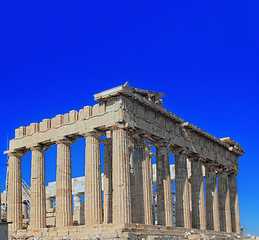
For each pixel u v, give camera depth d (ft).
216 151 240.53
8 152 201.67
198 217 212.23
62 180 180.65
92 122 174.19
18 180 200.03
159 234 166.71
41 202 189.47
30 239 169.58
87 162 172.76
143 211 171.01
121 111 165.99
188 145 208.95
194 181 216.74
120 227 152.25
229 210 246.68
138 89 176.65
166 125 193.88
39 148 193.67
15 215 194.59
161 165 188.75
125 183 160.76
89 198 168.86
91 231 157.79
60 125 185.26
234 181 264.72
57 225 176.55
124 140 165.27
